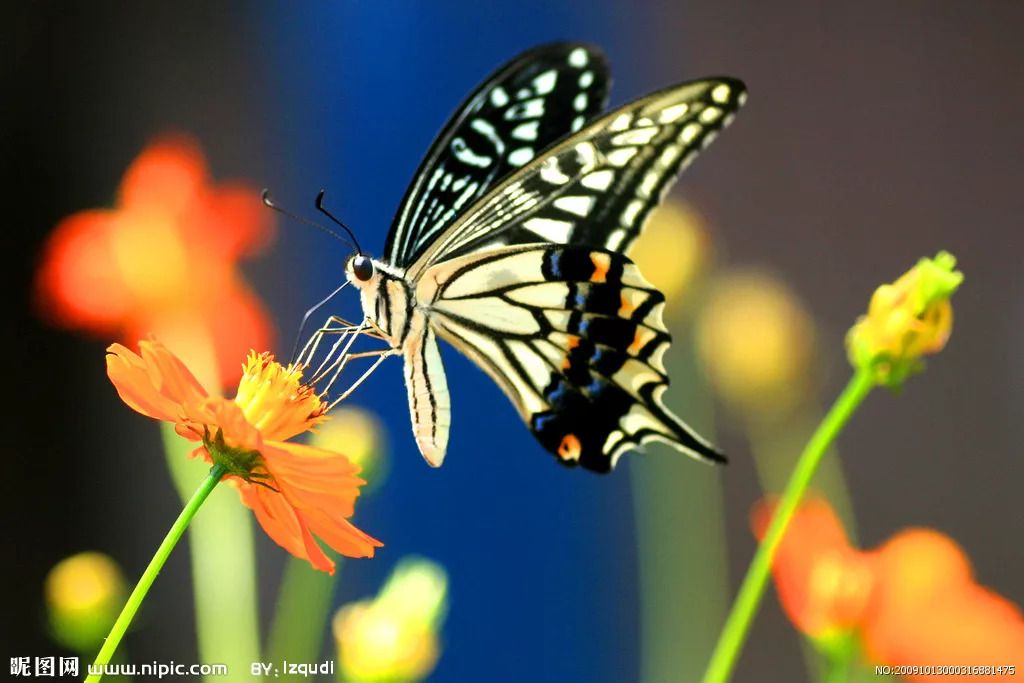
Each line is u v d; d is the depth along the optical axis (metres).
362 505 0.86
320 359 0.64
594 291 0.66
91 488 0.85
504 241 0.66
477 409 0.91
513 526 0.90
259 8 0.90
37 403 0.85
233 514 0.65
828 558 0.64
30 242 0.85
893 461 0.95
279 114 0.90
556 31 0.95
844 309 0.97
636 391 0.66
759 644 0.89
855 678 0.64
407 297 0.65
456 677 0.88
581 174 0.66
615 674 0.89
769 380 0.69
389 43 0.91
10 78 0.85
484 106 0.66
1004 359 0.96
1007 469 0.94
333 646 0.78
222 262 0.69
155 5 0.89
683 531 0.71
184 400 0.61
